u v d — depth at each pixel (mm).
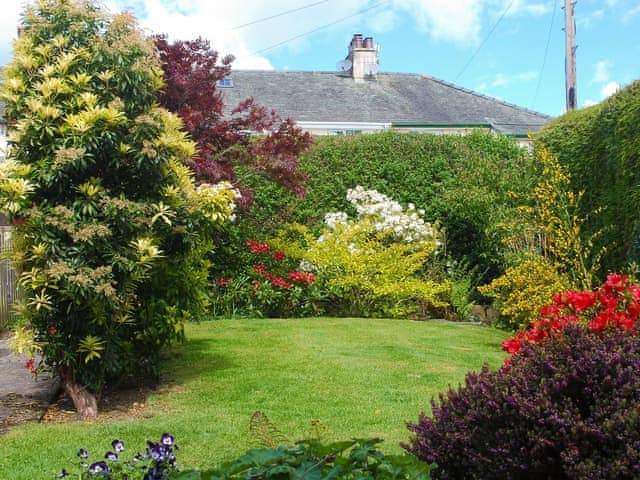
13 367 6785
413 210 12273
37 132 5141
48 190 5215
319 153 12719
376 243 11164
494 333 8938
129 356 5711
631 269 6914
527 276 7785
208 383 5895
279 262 11266
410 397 5344
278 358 6914
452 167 12883
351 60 22656
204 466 3791
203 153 9477
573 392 2846
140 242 5160
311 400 5270
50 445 4230
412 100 21234
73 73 5379
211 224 6211
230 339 8055
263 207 12062
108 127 5195
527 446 2768
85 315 5184
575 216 8164
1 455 4031
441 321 10570
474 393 3119
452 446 2975
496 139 13461
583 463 2516
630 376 2756
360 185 12625
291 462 2133
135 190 5637
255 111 10305
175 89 9547
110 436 4406
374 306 11039
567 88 16281
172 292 6000
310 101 20219
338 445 2225
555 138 9648
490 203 11266
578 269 7797
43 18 5488
